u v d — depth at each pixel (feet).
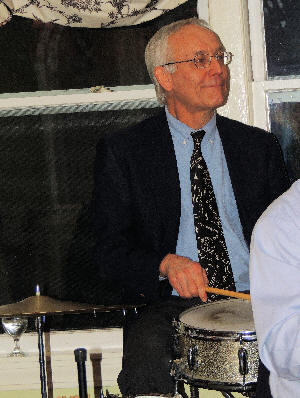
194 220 15.43
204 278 13.83
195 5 18.34
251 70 18.31
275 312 8.11
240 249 15.74
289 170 18.49
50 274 19.02
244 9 17.89
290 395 8.43
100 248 15.49
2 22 16.87
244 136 16.01
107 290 18.86
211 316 13.06
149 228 15.52
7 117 18.83
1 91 18.81
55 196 18.89
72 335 18.75
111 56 18.65
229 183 15.94
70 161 18.83
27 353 18.72
